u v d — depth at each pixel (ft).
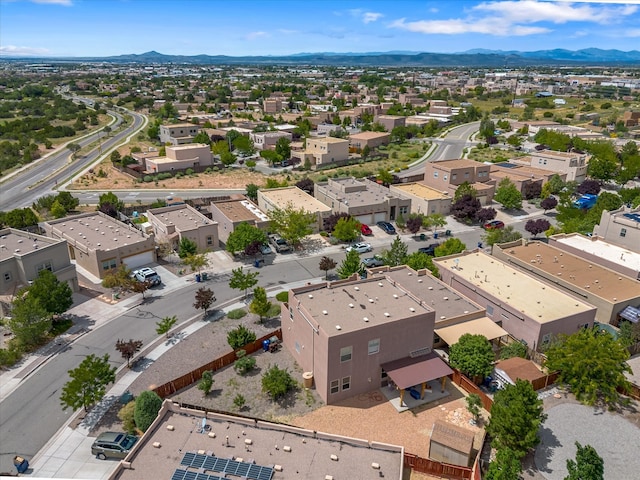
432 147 459.73
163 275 186.80
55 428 107.65
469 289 156.66
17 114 632.79
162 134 471.62
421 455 100.42
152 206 265.13
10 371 128.06
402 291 135.33
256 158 416.67
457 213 250.37
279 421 109.60
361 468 82.64
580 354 113.80
